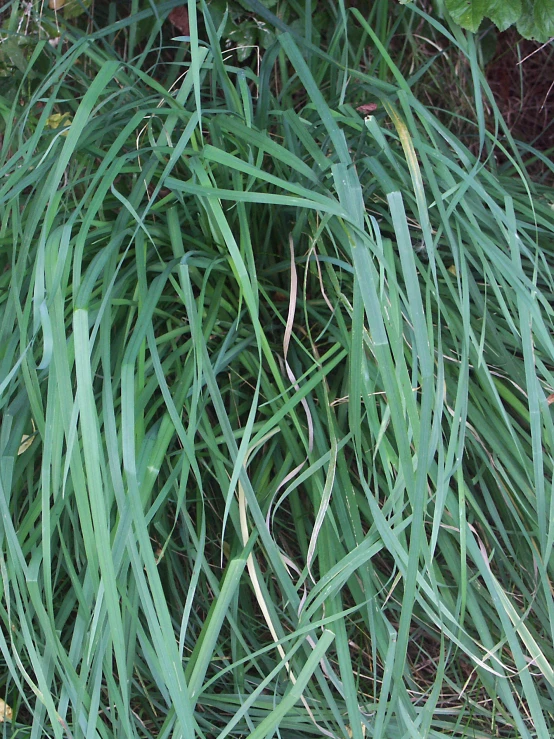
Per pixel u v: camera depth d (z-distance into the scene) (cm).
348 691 75
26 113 88
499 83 140
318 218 90
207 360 79
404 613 73
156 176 96
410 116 83
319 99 84
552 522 76
